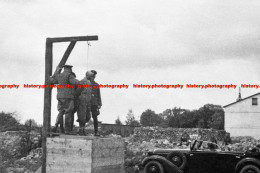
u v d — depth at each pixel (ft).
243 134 225.35
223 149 67.36
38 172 39.29
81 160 33.65
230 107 228.43
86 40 37.04
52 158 34.60
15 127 109.50
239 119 226.38
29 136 97.96
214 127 313.94
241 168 63.67
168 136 159.63
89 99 39.04
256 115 224.74
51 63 37.73
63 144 34.35
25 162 82.69
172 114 379.76
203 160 66.03
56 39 37.47
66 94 36.99
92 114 41.93
